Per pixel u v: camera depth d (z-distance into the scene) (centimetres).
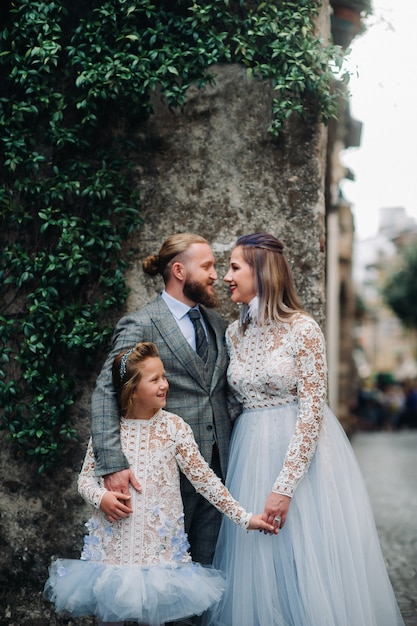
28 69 387
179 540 306
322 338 324
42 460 392
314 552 314
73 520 397
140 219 399
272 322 331
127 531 303
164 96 407
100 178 392
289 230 400
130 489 308
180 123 407
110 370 327
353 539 322
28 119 400
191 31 392
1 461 403
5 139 388
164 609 295
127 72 381
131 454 312
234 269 338
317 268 397
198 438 334
